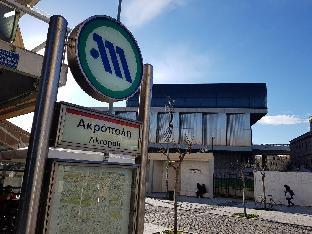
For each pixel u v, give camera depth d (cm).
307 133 5034
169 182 3125
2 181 898
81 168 318
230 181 3064
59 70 293
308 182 2462
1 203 658
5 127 1258
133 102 5919
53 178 283
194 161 3005
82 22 326
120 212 354
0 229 605
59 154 392
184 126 5919
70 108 304
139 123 388
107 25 359
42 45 513
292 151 5959
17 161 720
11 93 565
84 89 344
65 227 295
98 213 329
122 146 360
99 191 334
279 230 1349
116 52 367
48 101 280
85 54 325
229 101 6003
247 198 2869
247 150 5681
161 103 6125
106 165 340
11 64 441
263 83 6022
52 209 285
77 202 310
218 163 5875
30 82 527
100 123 334
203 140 5806
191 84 6197
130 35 389
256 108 5878
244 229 1340
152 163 3125
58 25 298
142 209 379
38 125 274
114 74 360
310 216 1850
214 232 1248
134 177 376
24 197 260
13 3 461
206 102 6056
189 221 1506
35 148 270
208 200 2664
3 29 529
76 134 307
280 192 2522
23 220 255
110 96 351
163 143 5747
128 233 359
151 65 427
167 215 1688
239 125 5831
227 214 1812
